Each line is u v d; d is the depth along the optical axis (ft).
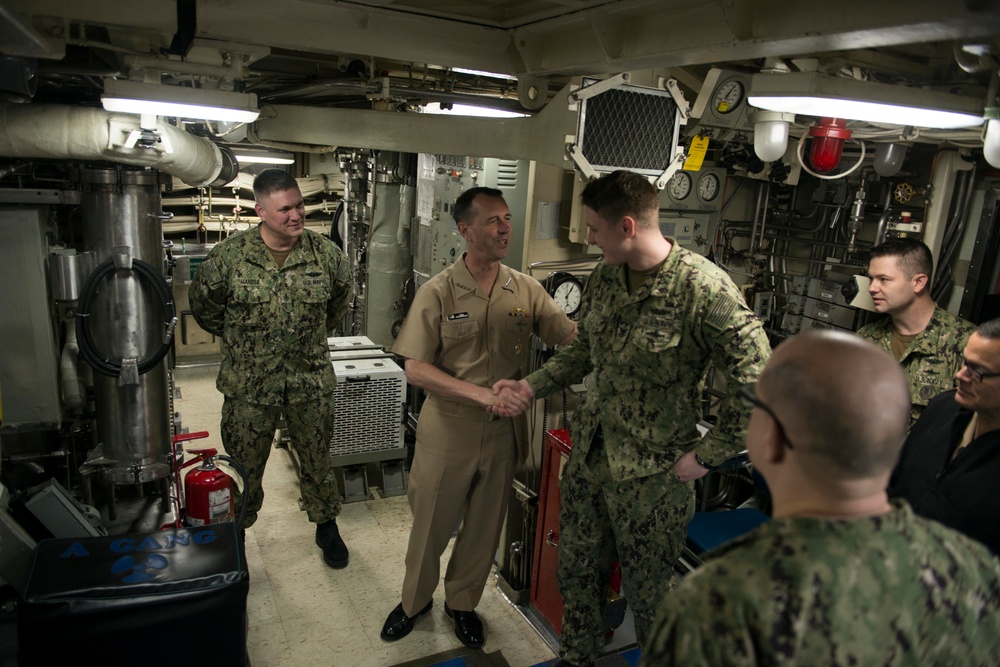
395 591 10.19
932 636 2.96
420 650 8.93
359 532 11.76
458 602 9.07
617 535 7.11
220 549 7.50
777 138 8.61
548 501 9.21
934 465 6.06
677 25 6.41
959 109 6.58
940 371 8.65
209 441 15.03
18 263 9.28
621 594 8.98
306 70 13.14
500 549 10.52
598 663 8.70
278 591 10.03
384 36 7.98
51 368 9.77
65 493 8.96
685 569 9.30
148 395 10.32
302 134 10.68
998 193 10.41
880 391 2.92
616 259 6.52
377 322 16.84
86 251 9.91
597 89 7.97
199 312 10.07
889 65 7.97
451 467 8.44
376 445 12.88
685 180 11.39
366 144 10.14
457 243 12.92
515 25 8.31
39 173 10.55
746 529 9.05
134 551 7.36
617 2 6.53
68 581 6.79
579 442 7.35
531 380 7.76
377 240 16.53
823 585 2.85
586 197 6.40
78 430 11.18
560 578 7.84
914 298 8.73
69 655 6.59
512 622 9.64
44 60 8.29
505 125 8.90
